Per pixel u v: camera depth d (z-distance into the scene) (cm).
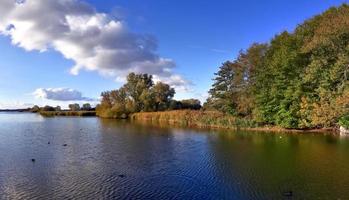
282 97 6538
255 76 7412
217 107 8538
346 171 2839
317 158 3400
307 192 2286
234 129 7038
